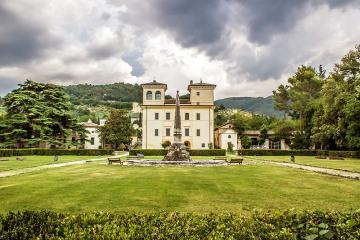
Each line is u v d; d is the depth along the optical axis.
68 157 48.66
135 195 13.68
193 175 21.48
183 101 79.19
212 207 11.48
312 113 62.69
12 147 58.88
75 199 12.82
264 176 21.00
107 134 83.75
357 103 43.84
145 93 75.38
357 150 51.47
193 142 74.31
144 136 74.25
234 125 93.44
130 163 33.44
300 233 5.04
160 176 20.83
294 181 18.42
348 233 5.08
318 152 55.56
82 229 5.35
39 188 15.62
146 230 5.29
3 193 14.23
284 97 72.88
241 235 5.17
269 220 5.77
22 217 5.91
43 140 59.38
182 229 5.35
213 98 75.88
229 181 18.31
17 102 58.38
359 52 47.47
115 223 5.62
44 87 65.44
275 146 87.12
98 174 22.27
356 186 16.45
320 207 11.48
